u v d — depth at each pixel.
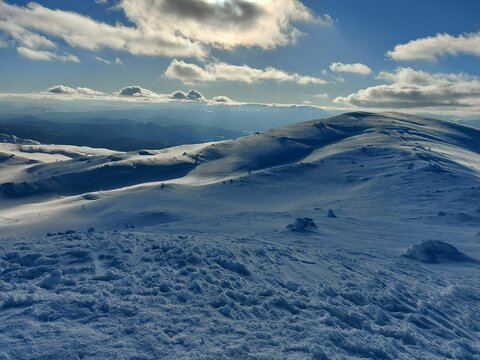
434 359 10.51
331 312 12.38
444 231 47.56
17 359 7.07
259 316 11.05
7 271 12.32
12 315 8.77
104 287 11.10
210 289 12.22
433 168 130.62
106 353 7.72
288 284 14.55
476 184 110.81
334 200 107.19
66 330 8.37
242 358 8.41
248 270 14.91
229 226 40.59
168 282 12.10
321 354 9.10
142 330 8.87
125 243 16.05
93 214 118.94
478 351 11.89
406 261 26.38
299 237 34.50
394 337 11.62
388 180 125.00
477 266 27.41
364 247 31.78
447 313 15.33
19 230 105.69
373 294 15.45
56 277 11.46
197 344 8.67
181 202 123.06
